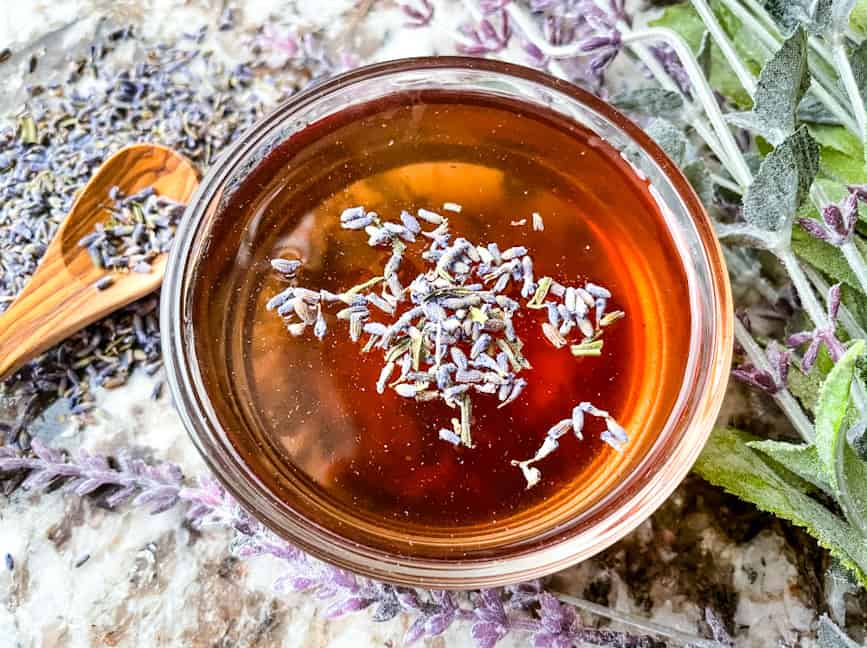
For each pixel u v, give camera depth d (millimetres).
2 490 164
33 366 170
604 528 135
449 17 192
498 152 156
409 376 143
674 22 174
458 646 157
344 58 187
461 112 157
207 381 143
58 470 158
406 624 158
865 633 156
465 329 146
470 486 141
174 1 192
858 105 132
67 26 191
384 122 157
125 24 191
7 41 190
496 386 143
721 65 169
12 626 158
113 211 174
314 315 148
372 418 143
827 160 153
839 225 130
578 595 159
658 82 181
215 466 135
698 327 144
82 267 170
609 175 155
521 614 158
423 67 150
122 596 159
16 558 161
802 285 138
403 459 142
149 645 157
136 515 163
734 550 161
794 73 126
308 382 145
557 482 142
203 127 184
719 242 147
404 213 153
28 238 176
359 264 151
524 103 154
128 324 173
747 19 145
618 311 148
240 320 149
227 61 190
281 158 154
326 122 154
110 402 170
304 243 152
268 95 188
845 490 125
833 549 133
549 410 144
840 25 132
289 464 143
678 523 162
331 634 158
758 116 132
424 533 140
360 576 142
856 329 143
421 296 146
